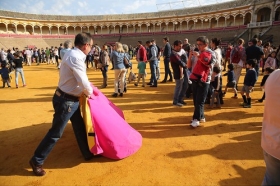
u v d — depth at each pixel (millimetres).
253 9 42094
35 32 62188
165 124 5359
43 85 11406
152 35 54781
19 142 4391
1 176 3213
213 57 4727
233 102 7379
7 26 54531
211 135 4656
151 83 10633
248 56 8234
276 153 1765
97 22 66250
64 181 3082
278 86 1719
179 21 59812
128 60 8516
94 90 3764
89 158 3676
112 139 3613
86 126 3480
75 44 3193
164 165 3477
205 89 4898
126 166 3467
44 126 5336
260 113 6152
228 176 3164
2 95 8938
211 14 53844
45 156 3232
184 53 6762
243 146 4121
